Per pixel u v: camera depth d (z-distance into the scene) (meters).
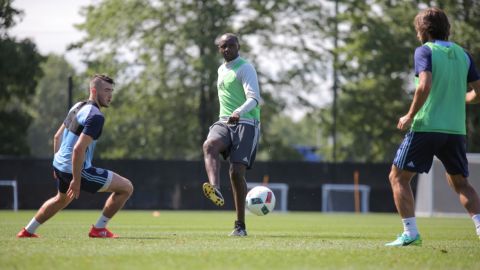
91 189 29.25
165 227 43.59
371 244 26.69
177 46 139.38
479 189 83.81
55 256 20.55
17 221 49.62
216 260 20.03
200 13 138.12
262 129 149.75
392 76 151.12
